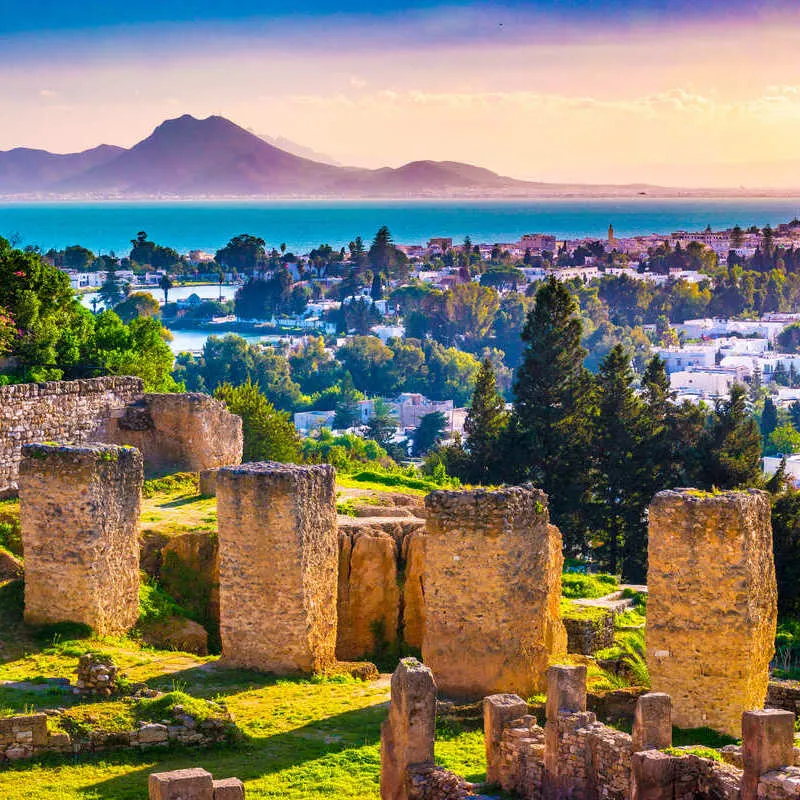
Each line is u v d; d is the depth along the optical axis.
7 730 30.53
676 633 33.75
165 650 40.41
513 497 36.53
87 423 54.44
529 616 36.81
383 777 27.08
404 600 43.94
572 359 80.81
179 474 54.47
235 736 32.00
